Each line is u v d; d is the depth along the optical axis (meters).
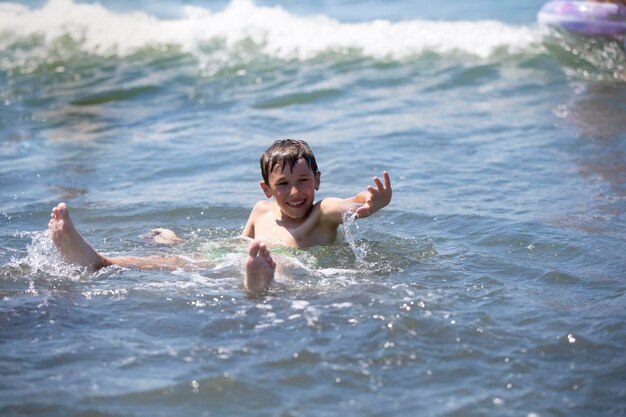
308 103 20.22
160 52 24.77
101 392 7.33
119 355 8.03
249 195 13.88
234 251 11.03
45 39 25.84
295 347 8.14
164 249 11.37
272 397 7.30
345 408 7.14
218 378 7.57
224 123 18.78
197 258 10.82
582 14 21.62
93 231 12.27
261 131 18.06
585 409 7.16
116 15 26.95
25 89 22.11
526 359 7.98
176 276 10.06
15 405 7.11
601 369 7.80
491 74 21.72
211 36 25.12
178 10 29.34
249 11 25.91
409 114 18.94
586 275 10.20
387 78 21.75
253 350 8.11
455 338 8.36
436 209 12.96
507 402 7.25
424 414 7.04
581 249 11.08
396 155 16.08
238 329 8.57
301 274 10.08
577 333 8.48
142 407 7.12
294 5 31.33
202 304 9.19
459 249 11.20
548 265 10.57
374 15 29.06
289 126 18.39
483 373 7.73
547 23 22.33
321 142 17.08
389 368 7.80
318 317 8.77
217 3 30.56
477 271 10.37
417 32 24.20
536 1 29.80
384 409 7.12
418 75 21.94
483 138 17.00
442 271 10.32
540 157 15.66
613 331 8.54
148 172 15.47
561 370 7.80
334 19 28.20
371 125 18.19
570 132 17.11
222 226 12.48
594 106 18.89
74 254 10.09
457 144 16.69
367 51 23.61
